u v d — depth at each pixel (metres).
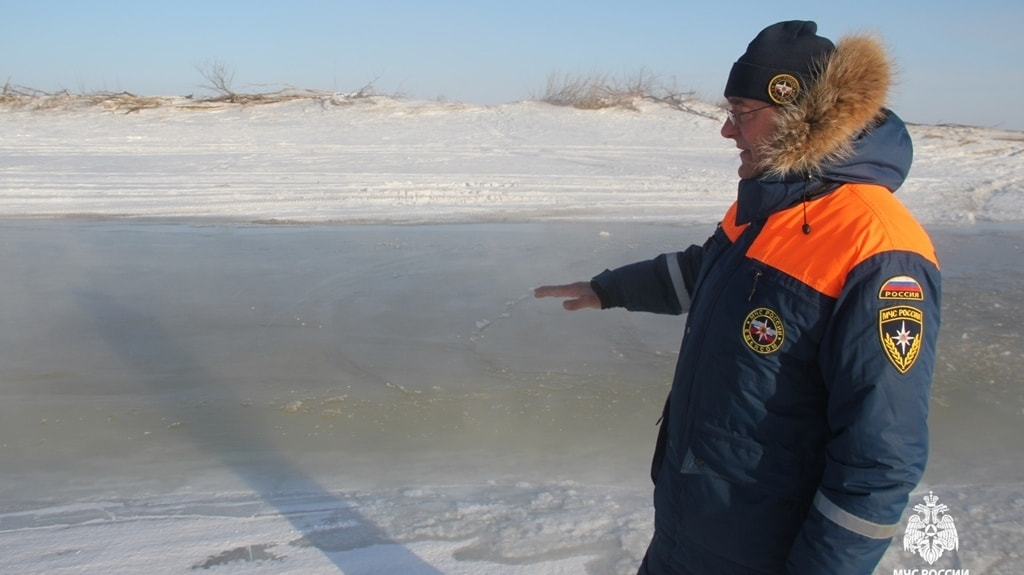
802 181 1.85
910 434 1.66
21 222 11.03
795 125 1.82
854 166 1.83
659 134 22.70
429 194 13.50
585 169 16.64
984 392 5.35
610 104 25.52
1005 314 6.95
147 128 21.48
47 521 3.62
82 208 12.09
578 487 3.99
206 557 3.26
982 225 11.84
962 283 8.02
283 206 12.42
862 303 1.69
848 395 1.70
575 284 2.55
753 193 1.90
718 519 1.92
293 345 6.14
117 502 3.84
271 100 24.84
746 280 1.86
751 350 1.82
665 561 2.08
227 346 6.11
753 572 1.92
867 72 1.78
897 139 1.86
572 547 3.32
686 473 1.96
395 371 5.66
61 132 20.70
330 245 9.47
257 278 7.93
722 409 1.87
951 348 6.11
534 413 5.04
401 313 6.88
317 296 7.34
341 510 3.71
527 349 6.09
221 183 14.20
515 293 7.45
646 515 3.62
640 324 6.61
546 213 12.30
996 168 18.12
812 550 1.75
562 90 25.81
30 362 5.76
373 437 4.70
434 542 3.37
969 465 4.34
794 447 1.83
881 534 1.69
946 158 19.58
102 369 5.66
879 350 1.67
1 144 18.78
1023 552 3.31
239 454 4.46
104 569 3.16
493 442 4.65
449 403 5.16
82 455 4.43
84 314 6.81
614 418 4.99
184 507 3.77
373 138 20.86
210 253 9.00
